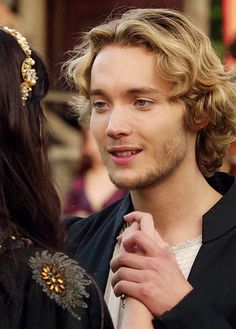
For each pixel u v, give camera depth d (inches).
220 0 521.3
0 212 139.2
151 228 170.2
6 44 143.8
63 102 556.1
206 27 522.0
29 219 143.5
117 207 192.5
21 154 142.8
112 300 177.9
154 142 173.6
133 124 172.9
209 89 179.9
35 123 145.9
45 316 136.6
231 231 176.6
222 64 184.9
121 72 173.3
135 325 164.2
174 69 173.5
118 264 170.2
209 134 184.9
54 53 562.3
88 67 182.1
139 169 173.8
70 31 578.2
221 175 188.7
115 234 184.7
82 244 190.1
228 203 178.9
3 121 140.9
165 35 175.6
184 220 179.5
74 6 577.0
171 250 177.3
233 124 185.2
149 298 165.6
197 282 171.2
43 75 149.3
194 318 164.4
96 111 177.5
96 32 178.2
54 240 145.5
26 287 136.9
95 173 382.9
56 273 139.2
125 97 173.5
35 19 566.3
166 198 178.4
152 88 173.2
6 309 134.6
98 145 177.5
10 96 141.8
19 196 142.3
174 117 175.6
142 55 174.2
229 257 173.6
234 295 169.9
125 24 175.6
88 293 140.6
